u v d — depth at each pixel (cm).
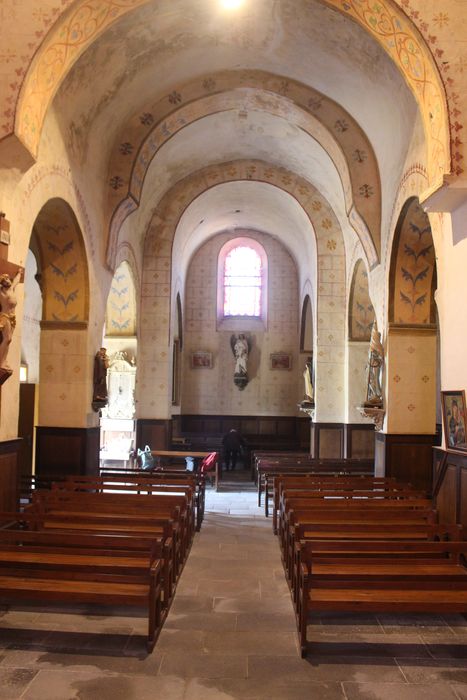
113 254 1385
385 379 1236
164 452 1702
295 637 618
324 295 1878
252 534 1100
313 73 1259
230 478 1967
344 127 1332
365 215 1322
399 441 1211
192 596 739
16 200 877
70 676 527
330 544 641
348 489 1097
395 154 1177
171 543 705
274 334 2628
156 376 1881
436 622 661
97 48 1029
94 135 1217
